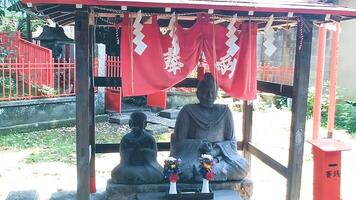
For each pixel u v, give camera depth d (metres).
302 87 5.54
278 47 16.88
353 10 5.06
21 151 10.12
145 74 5.45
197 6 4.74
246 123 7.42
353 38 14.61
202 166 5.80
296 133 5.61
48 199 6.92
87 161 5.12
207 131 6.50
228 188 6.23
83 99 5.02
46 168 8.78
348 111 13.72
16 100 12.16
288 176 5.73
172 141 6.58
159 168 6.24
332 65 9.01
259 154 6.86
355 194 7.40
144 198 5.81
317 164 5.78
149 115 14.49
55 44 15.05
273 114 16.20
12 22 17.81
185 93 15.91
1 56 13.81
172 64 5.54
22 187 7.59
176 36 5.48
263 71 15.90
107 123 13.63
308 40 5.46
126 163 6.19
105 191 6.44
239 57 5.79
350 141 11.70
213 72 5.74
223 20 6.27
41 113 12.70
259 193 7.44
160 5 4.65
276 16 5.48
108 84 6.64
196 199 5.76
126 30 5.35
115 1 4.56
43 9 4.99
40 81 13.06
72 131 12.57
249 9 4.85
